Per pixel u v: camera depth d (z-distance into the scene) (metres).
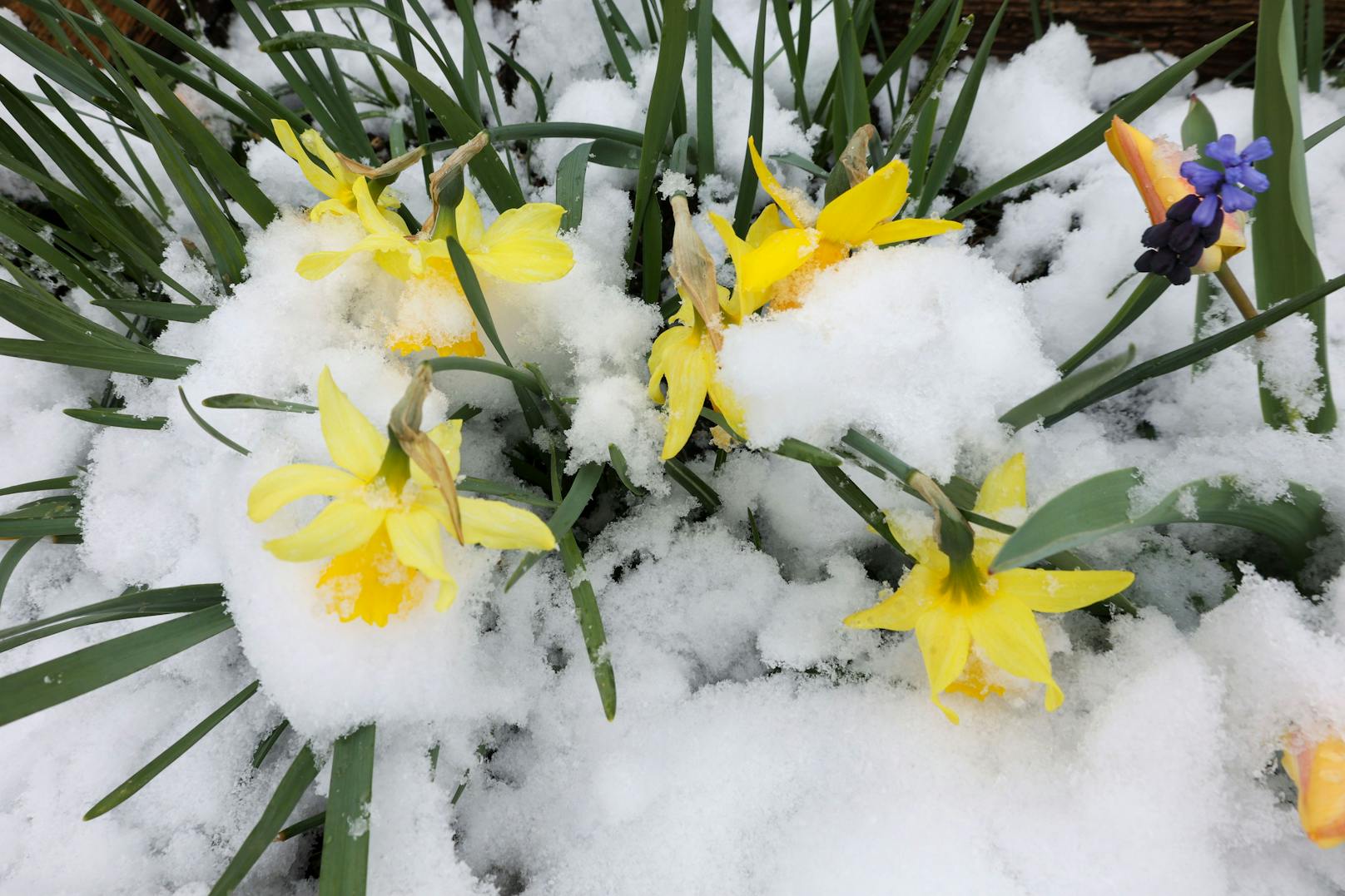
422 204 0.42
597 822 0.33
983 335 0.32
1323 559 0.32
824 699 0.34
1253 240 0.30
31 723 0.36
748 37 0.46
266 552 0.31
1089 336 0.39
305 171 0.33
